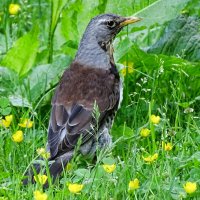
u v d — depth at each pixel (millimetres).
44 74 14539
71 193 11203
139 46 15492
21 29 16578
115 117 14016
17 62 14633
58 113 12609
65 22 15250
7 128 13258
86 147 12500
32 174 11766
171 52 14969
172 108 14023
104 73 13234
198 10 15750
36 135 13211
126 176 11695
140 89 14516
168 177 11648
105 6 15227
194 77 14477
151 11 15180
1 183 11844
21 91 14375
